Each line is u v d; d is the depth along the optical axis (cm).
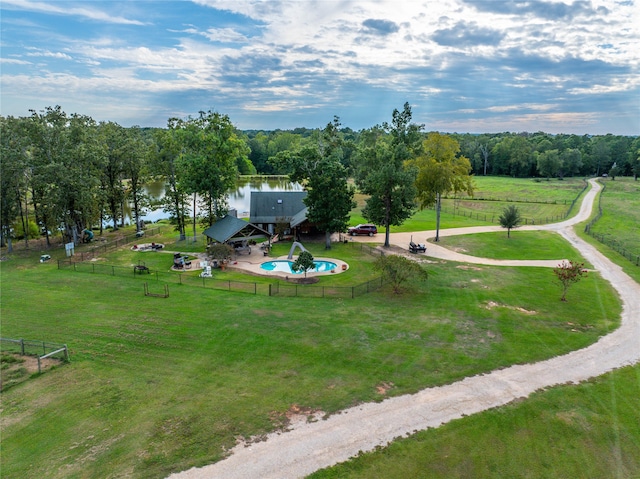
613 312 2984
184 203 5856
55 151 5034
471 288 3531
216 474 1504
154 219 8656
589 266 4188
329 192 4853
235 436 1706
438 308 3077
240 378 2136
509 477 1499
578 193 10450
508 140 16062
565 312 2992
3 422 1803
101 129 6222
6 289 3522
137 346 2481
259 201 6050
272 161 5200
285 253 4853
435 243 5356
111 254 4862
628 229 6112
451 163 5456
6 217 4966
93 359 2336
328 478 1491
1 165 4622
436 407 1889
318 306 3112
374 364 2261
